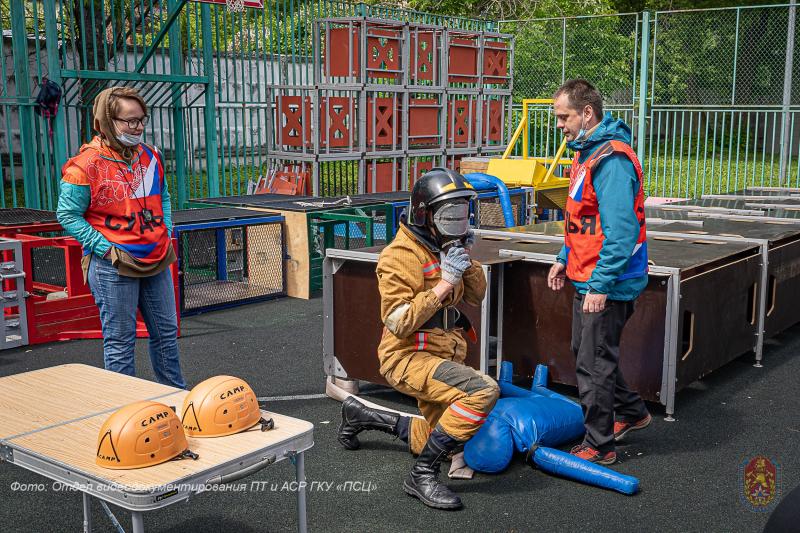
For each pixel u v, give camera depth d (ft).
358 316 18.02
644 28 52.31
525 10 76.02
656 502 13.20
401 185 45.98
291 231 29.17
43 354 22.20
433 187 12.26
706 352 18.01
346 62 42.27
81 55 37.40
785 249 21.85
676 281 16.24
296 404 18.11
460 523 12.49
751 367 20.80
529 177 37.27
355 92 47.39
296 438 9.67
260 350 22.52
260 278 29.58
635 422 15.94
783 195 33.27
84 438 9.50
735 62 50.96
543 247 19.29
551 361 18.17
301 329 24.85
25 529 12.32
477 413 12.71
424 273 12.59
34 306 23.15
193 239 30.22
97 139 15.07
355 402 15.23
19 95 36.58
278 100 42.34
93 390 11.30
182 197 42.39
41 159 37.37
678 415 17.25
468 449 14.32
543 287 18.11
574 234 14.33
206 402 9.61
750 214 26.45
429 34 45.88
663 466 14.64
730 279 18.70
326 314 18.38
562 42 59.72
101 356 21.98
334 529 12.30
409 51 44.50
